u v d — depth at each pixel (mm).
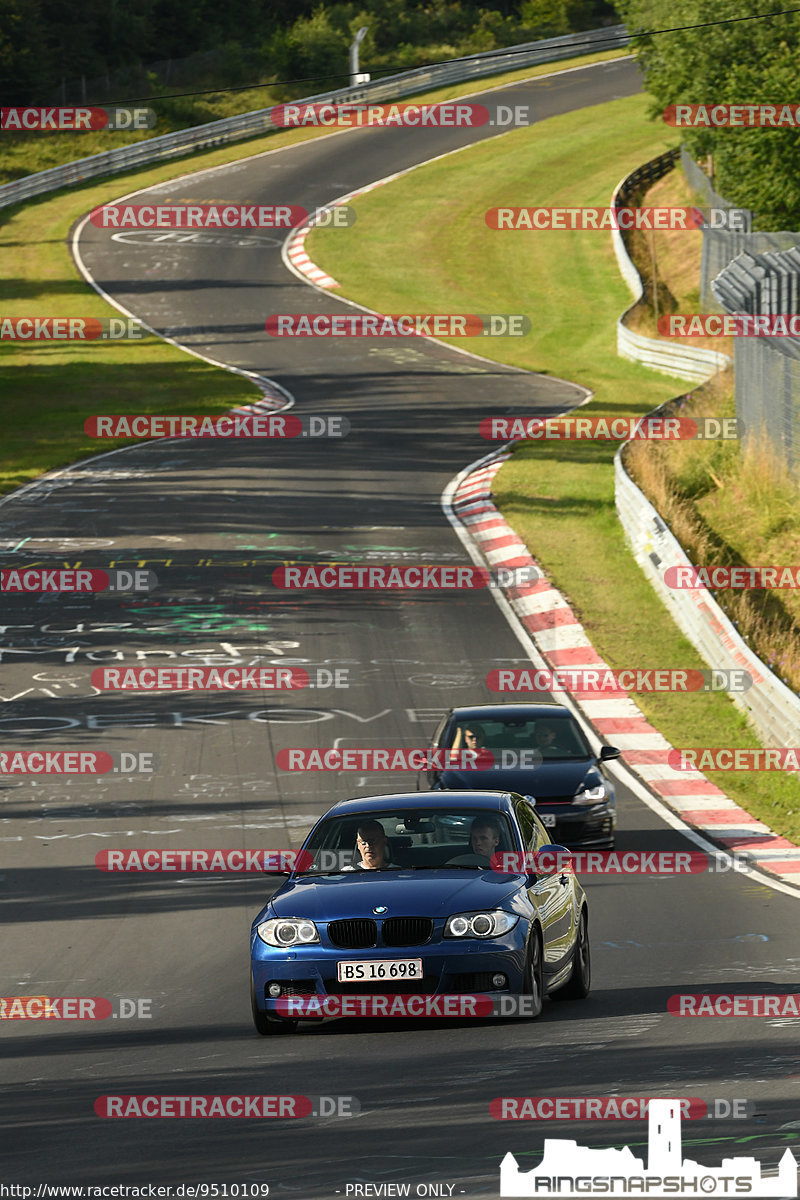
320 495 147000
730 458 136000
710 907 53062
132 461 165250
